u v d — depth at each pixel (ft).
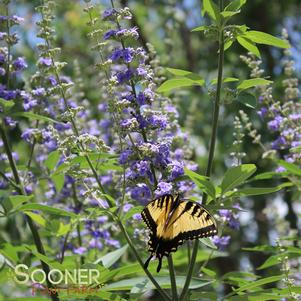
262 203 40.73
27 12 36.50
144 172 18.74
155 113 19.65
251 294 19.13
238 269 41.78
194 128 40.93
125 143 19.86
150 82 19.92
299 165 24.95
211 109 41.96
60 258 25.09
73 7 46.26
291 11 47.88
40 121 26.35
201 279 20.75
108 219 28.40
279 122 25.50
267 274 32.91
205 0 19.83
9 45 24.64
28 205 20.18
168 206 18.28
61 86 20.59
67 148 20.58
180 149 24.39
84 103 29.12
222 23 19.92
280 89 39.60
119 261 25.89
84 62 44.11
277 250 21.88
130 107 19.83
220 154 41.73
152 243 18.16
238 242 41.86
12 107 24.62
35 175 26.05
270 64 43.55
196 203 18.04
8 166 26.81
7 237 31.24
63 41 45.47
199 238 17.60
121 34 19.75
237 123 23.98
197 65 46.42
